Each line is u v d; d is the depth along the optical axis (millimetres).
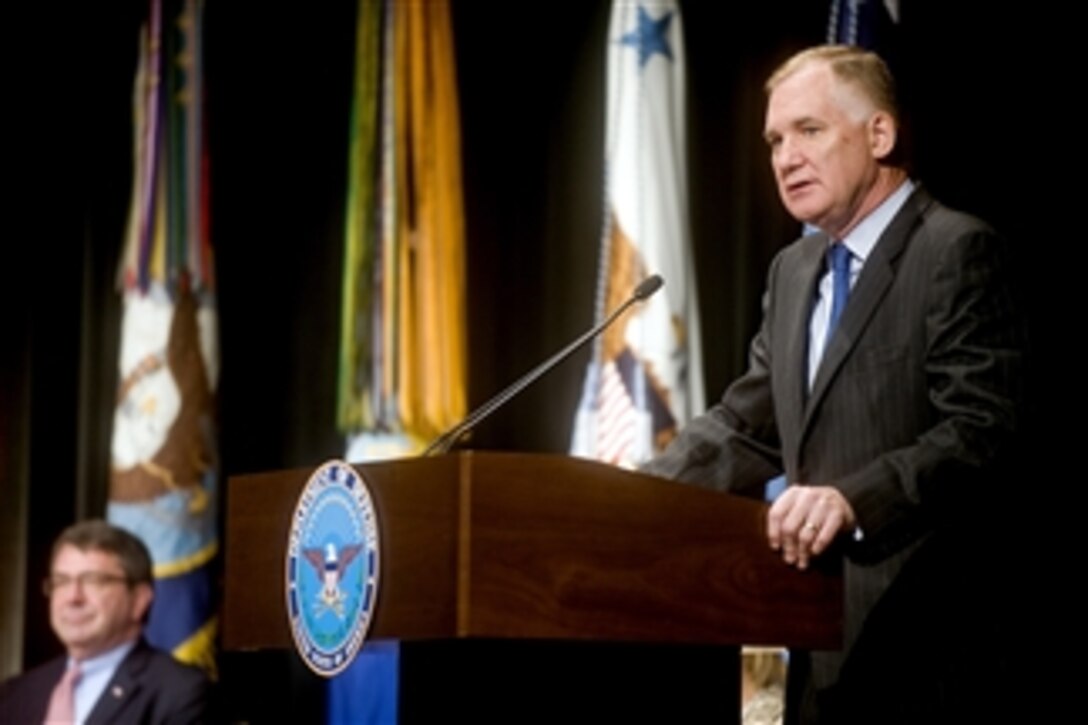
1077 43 11586
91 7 14852
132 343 13648
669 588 5871
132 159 14672
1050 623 10836
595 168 14031
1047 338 11305
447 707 6121
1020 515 7289
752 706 9211
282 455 14539
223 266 14562
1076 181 11477
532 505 5656
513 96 14328
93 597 12312
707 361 13602
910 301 6848
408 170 13094
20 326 14719
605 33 14117
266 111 14734
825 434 6957
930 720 6680
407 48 13188
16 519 14633
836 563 6223
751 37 13578
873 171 7113
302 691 14000
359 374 12977
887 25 11875
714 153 13680
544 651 6156
